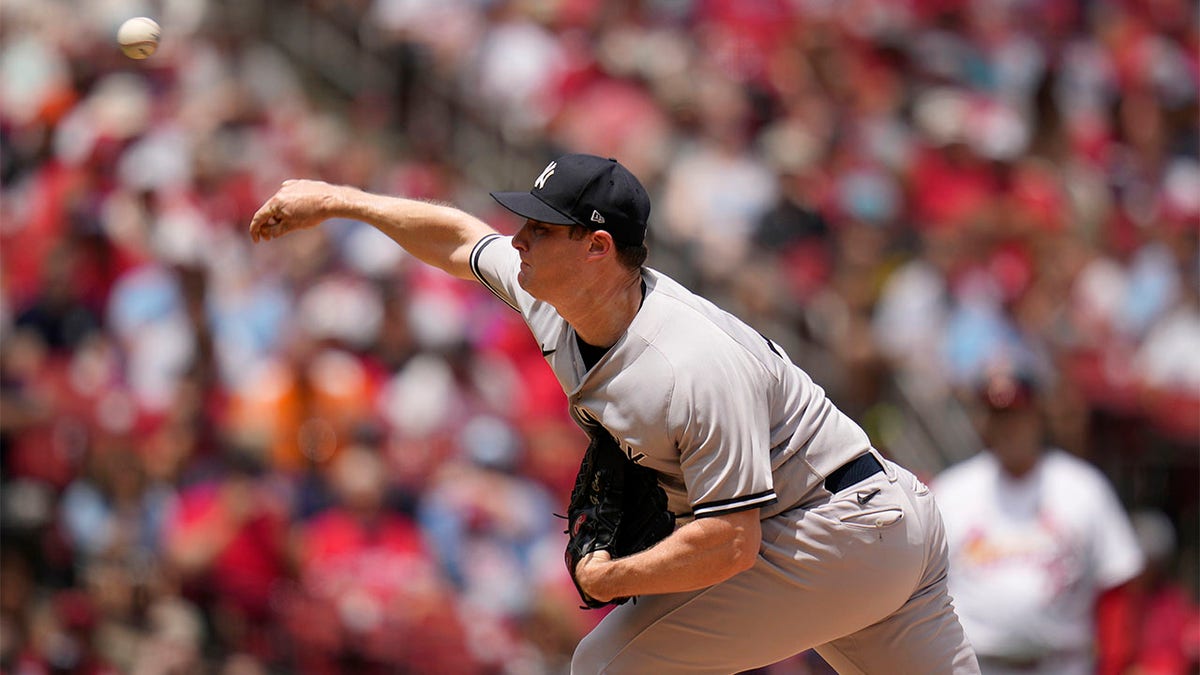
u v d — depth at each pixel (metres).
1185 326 36.94
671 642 12.99
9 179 35.66
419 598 26.27
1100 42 50.34
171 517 25.91
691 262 35.31
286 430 27.95
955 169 39.53
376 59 39.75
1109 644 20.50
